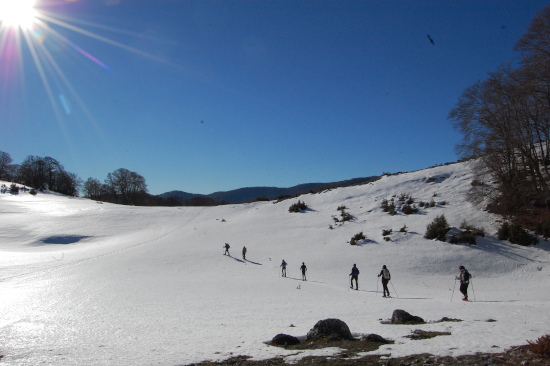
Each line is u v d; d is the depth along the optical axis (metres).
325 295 19.42
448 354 7.27
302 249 35.38
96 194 123.19
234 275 27.86
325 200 51.88
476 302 15.84
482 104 36.38
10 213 60.81
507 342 7.84
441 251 29.95
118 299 18.45
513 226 30.67
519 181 34.09
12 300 18.86
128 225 56.03
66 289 21.94
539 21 30.78
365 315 12.79
